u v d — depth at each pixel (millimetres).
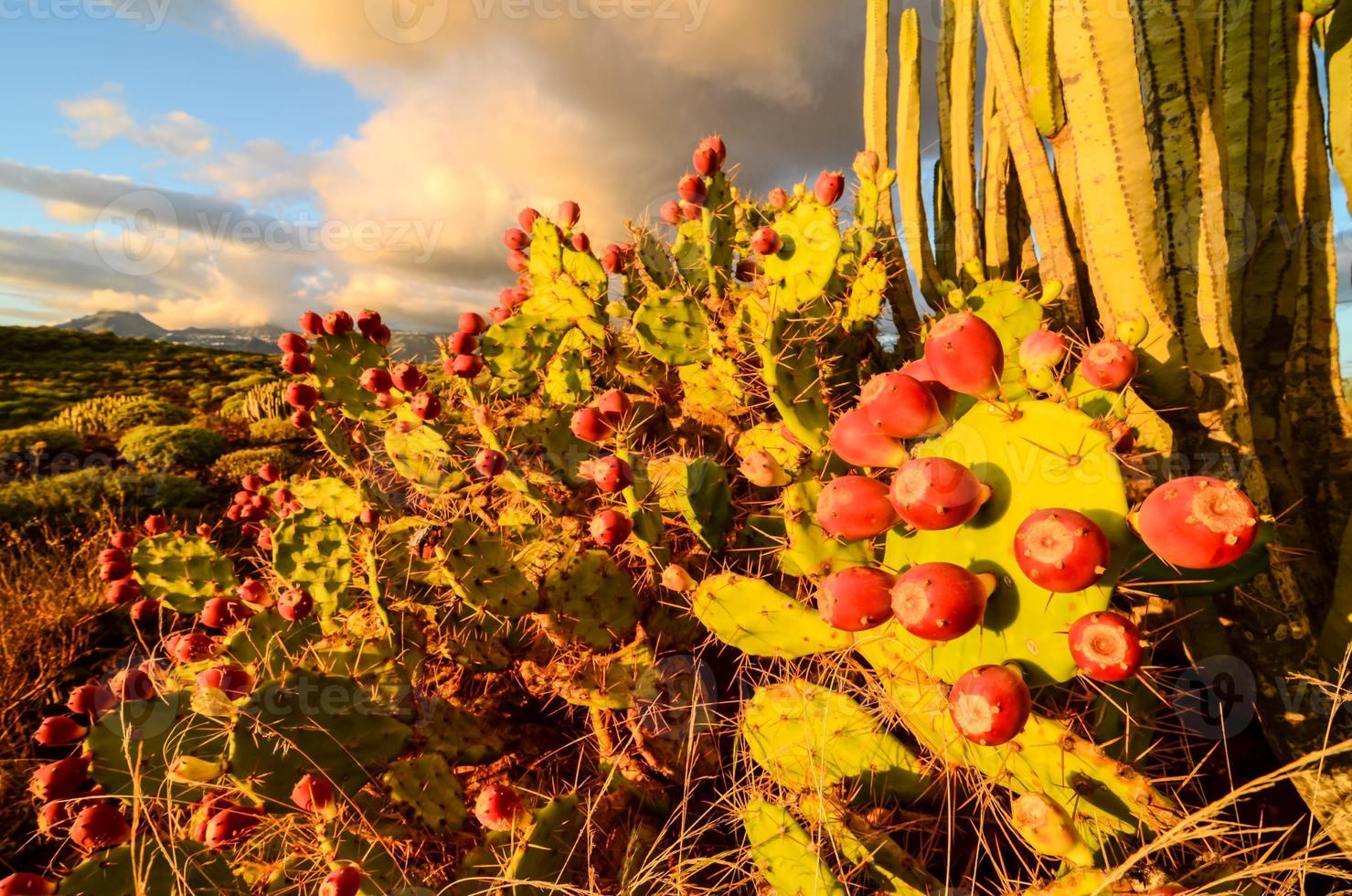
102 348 39750
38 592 4574
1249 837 1370
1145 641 1240
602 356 2789
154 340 44562
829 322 2176
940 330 965
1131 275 1631
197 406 22719
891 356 2939
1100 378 1116
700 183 2395
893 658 1177
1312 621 1630
